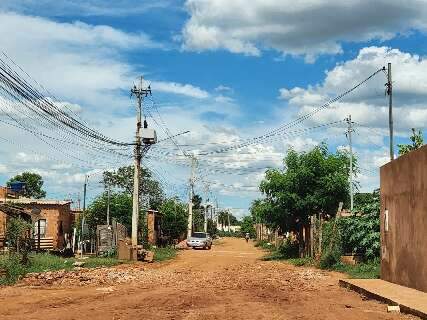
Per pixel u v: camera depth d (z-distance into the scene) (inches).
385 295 546.6
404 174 649.0
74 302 555.2
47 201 1539.1
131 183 2706.7
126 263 1189.1
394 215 681.6
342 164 1357.0
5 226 1122.7
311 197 1306.6
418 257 596.4
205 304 524.4
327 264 999.0
